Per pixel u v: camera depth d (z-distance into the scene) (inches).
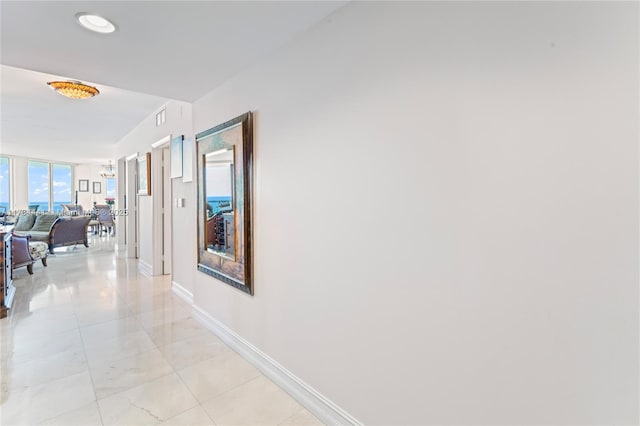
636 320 36.1
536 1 41.9
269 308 88.7
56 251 287.0
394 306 58.5
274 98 85.0
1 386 83.3
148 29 74.4
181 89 113.5
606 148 37.4
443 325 52.0
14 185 381.4
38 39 79.0
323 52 70.6
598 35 37.6
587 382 39.4
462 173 49.0
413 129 54.7
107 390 82.4
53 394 80.4
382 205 59.7
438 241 52.0
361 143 63.0
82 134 247.4
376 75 60.0
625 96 36.2
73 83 137.8
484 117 46.6
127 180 249.4
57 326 121.3
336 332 69.7
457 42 49.1
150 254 199.6
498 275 45.9
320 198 72.4
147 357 99.0
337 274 69.0
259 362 92.5
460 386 50.5
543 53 41.5
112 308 141.1
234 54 86.8
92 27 73.8
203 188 118.9
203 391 82.7
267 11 67.2
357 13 63.0
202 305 124.3
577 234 39.5
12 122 208.8
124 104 171.8
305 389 77.5
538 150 42.1
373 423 62.9
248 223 93.9
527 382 44.0
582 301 39.4
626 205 36.3
